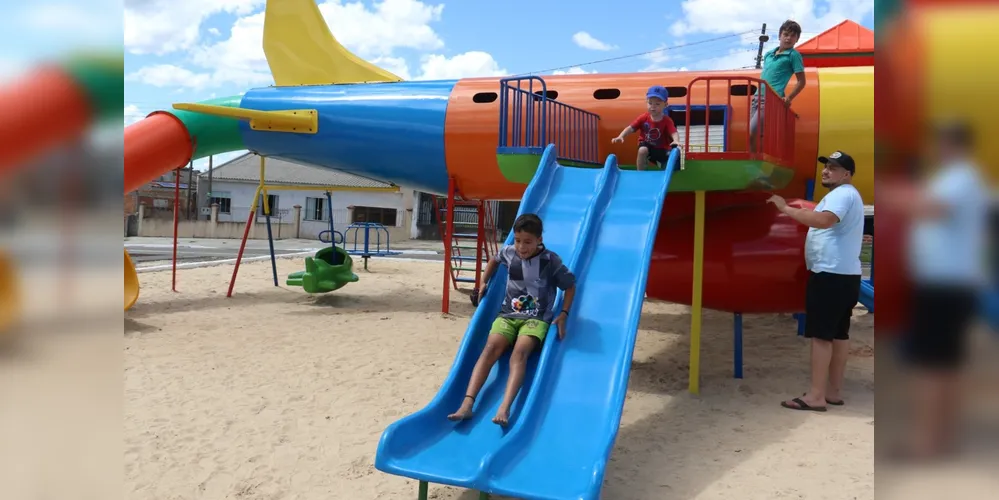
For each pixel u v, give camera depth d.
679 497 4.10
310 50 11.27
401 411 5.77
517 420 4.20
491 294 5.21
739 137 8.08
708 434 5.24
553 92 9.03
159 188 42.56
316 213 39.62
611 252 5.39
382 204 38.97
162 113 10.82
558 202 6.02
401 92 10.09
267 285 13.62
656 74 8.86
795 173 8.28
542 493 3.58
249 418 5.55
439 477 3.73
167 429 5.26
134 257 21.27
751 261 6.92
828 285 5.63
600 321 4.86
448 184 10.02
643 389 6.54
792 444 4.99
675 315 10.84
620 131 8.60
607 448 3.78
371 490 4.22
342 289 13.34
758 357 7.86
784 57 7.32
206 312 10.50
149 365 7.16
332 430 5.30
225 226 36.94
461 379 4.66
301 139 10.53
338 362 7.43
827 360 5.77
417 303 11.74
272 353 7.81
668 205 7.68
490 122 9.37
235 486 4.26
